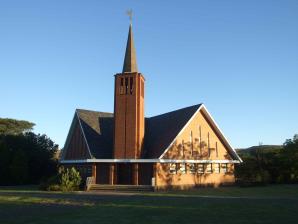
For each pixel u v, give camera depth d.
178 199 27.88
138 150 43.84
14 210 22.53
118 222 17.61
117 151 44.00
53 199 28.48
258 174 49.50
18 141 63.16
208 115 46.22
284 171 51.03
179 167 43.75
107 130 50.75
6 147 59.66
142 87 46.47
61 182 40.34
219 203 24.77
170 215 19.59
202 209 21.83
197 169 45.41
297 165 50.28
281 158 51.16
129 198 29.00
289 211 20.77
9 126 81.44
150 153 44.69
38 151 64.44
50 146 68.25
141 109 45.44
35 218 19.22
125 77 45.50
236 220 17.83
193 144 45.06
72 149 50.72
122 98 45.06
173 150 43.06
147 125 52.09
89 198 29.16
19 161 58.88
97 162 44.69
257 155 53.34
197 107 45.31
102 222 17.67
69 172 42.03
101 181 45.62
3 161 58.50
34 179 63.59
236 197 30.66
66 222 17.83
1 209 23.06
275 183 51.09
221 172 47.78
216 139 47.47
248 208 22.08
